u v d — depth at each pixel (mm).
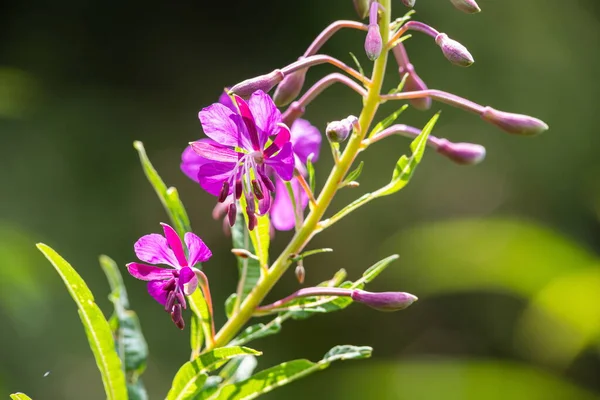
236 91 2840
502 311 11773
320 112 11438
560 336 7098
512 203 11805
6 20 12039
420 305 11805
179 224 3223
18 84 8375
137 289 10445
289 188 3045
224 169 2828
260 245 3049
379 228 11211
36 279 6941
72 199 10922
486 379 6602
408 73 3336
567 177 11977
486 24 11961
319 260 11070
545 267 6309
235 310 3117
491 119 3129
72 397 9461
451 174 11641
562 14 12445
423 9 11727
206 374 2836
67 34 12133
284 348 11148
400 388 7195
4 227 6738
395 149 11398
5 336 9195
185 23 12344
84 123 11547
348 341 11461
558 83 12141
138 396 3373
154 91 12117
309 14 12094
